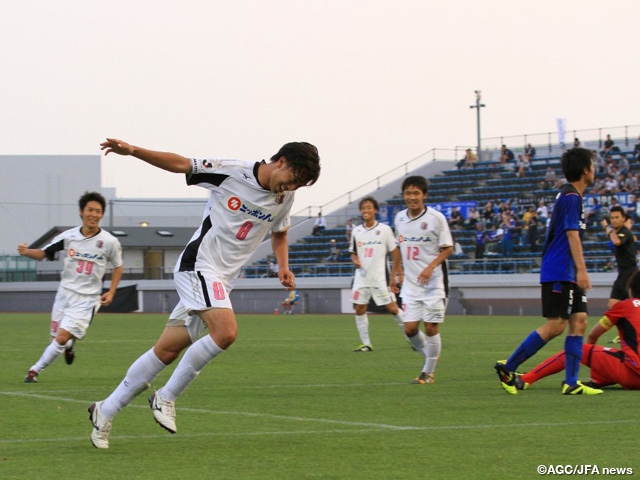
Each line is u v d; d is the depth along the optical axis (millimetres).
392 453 6668
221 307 6723
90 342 21031
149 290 46219
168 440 7281
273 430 7789
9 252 72250
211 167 6805
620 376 10570
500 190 47375
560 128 50438
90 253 12406
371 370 13898
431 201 48906
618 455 6562
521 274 37438
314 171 6664
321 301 42531
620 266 17547
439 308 11844
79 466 6211
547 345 18969
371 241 18391
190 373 6766
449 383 11844
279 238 7500
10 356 17062
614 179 43656
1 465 6250
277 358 16312
